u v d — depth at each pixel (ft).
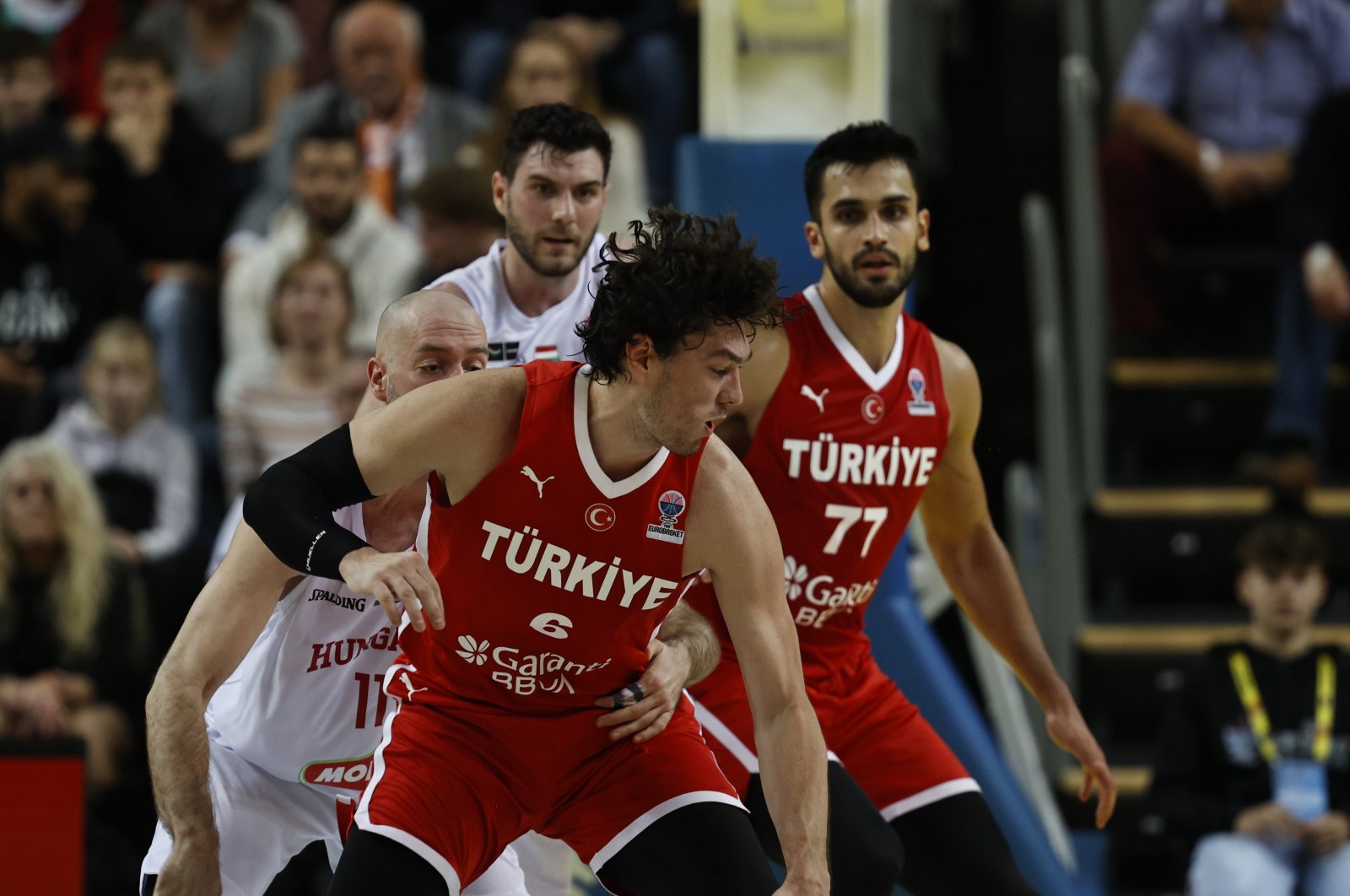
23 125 77.46
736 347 29.12
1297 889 58.23
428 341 34.19
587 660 32.50
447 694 33.55
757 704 31.37
